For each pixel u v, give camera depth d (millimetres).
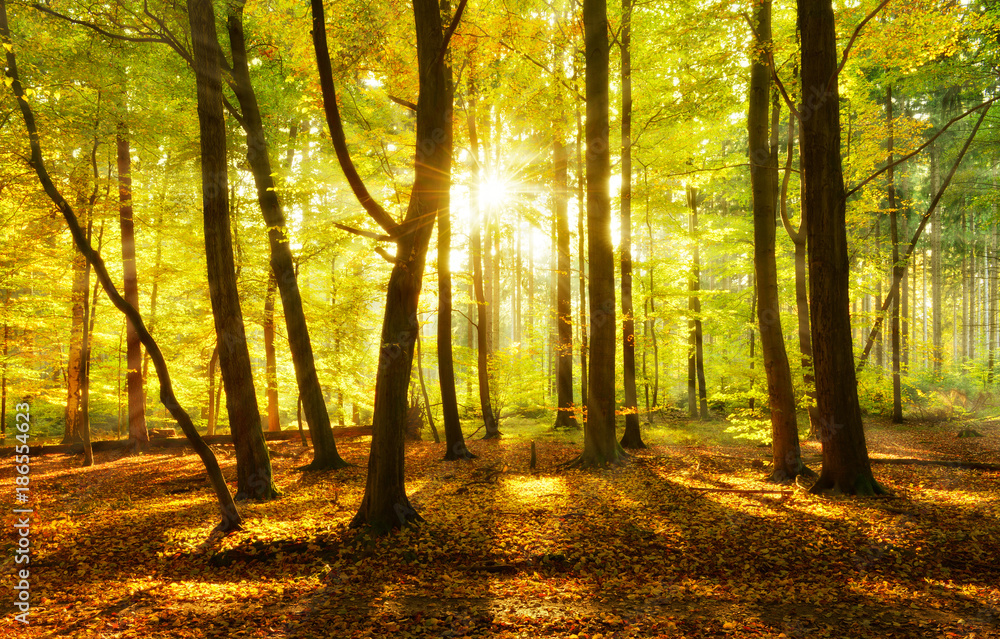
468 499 10086
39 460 15930
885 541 7023
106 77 12906
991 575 5980
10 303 15906
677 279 19953
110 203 14156
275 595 6004
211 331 18062
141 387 17797
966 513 8039
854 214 15617
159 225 17203
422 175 7766
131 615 5504
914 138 14336
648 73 15555
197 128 15781
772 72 9828
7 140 10656
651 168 17281
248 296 17734
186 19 11383
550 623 5121
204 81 10141
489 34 12297
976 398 20641
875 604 5418
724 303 21656
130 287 17172
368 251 17297
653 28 14898
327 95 6754
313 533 7762
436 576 6469
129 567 7047
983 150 16781
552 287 27344
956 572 6113
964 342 31312
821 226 9359
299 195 15930
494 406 20234
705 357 25594
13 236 14055
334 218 16922
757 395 13375
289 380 19625
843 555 6723
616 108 16047
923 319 32469
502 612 5406
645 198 16703
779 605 5480
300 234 16641
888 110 18594
